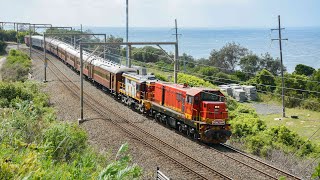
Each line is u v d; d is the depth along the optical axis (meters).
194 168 18.66
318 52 187.88
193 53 182.75
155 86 30.20
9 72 57.41
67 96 38.69
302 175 18.84
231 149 22.69
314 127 35.19
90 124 27.80
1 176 9.37
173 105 26.95
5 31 121.06
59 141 16.22
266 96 50.66
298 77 48.91
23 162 10.26
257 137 24.98
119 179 11.32
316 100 44.53
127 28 45.78
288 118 39.09
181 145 22.81
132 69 38.03
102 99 38.06
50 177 10.38
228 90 49.53
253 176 17.72
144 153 20.73
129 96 34.59
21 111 23.36
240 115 33.75
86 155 15.64
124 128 26.41
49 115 28.23
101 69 42.22
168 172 17.92
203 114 23.58
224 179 17.23
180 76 48.22
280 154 22.42
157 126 27.91
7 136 14.41
